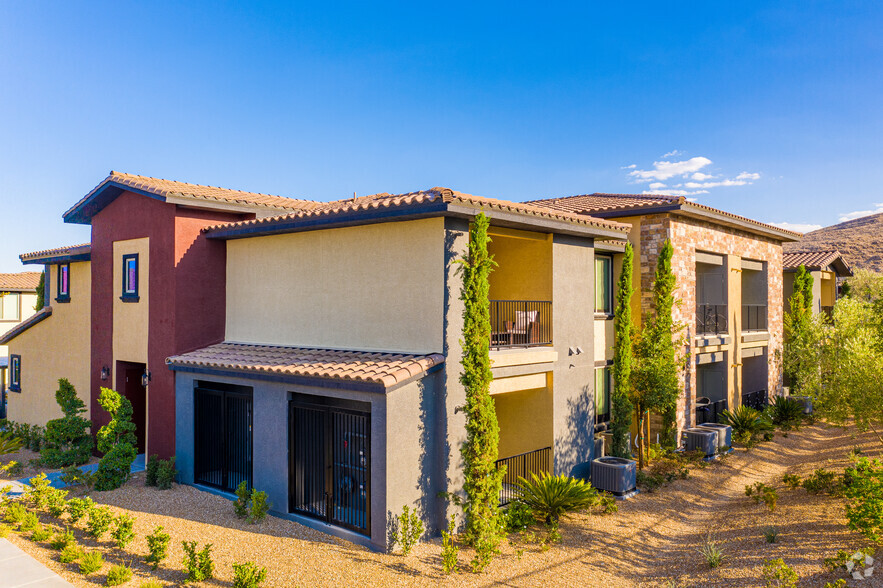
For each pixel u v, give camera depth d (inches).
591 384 590.2
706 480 599.5
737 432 778.2
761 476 623.8
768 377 974.4
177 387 573.9
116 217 660.1
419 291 451.5
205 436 556.7
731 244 850.1
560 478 472.1
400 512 409.7
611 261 717.3
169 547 402.3
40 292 1005.2
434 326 441.4
